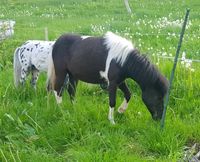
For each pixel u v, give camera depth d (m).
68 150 5.99
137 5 18.06
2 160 5.74
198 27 12.04
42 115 6.66
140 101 7.12
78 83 7.55
